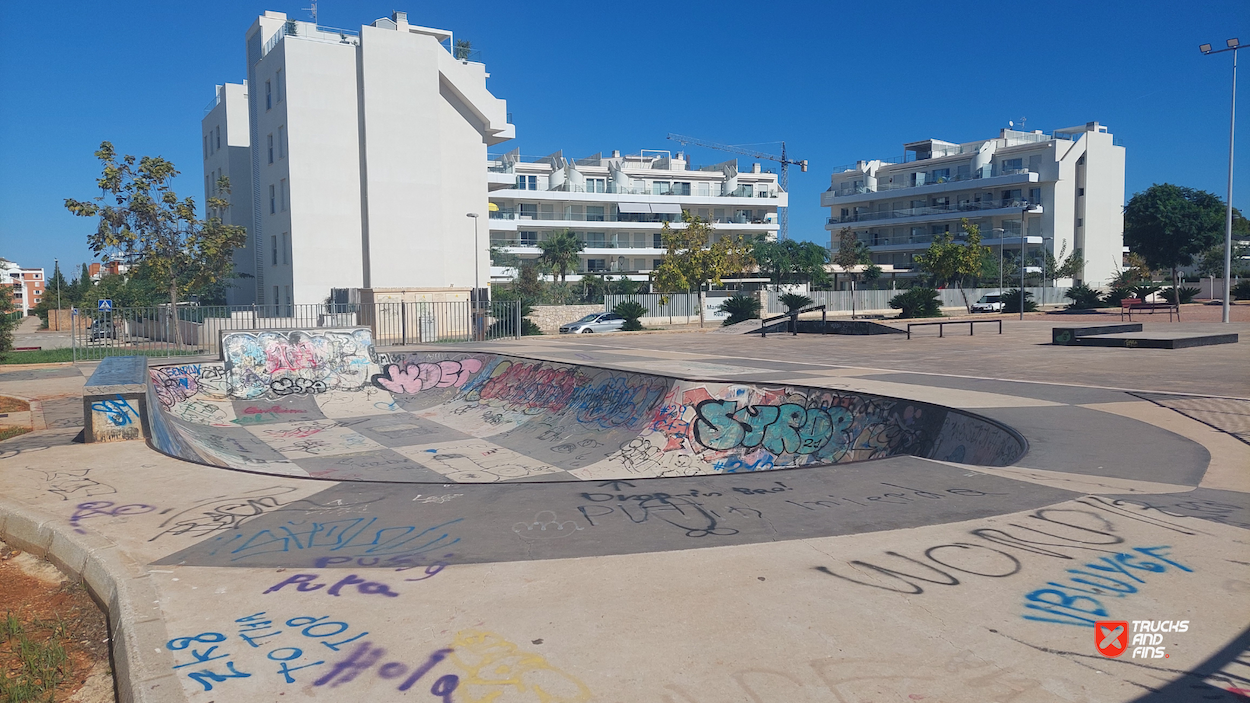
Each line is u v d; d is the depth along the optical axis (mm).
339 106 35281
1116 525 5297
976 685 3180
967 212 67000
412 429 15906
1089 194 66750
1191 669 3283
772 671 3316
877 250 73312
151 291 44625
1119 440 8562
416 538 5250
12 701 3646
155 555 5027
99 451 8445
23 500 6469
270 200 37562
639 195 69812
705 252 40531
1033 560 4617
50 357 25094
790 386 12727
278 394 18391
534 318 39000
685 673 3312
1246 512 5605
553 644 3605
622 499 6137
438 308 32781
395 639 3693
